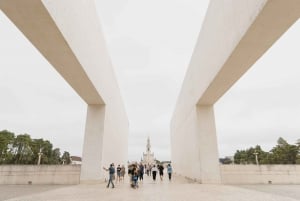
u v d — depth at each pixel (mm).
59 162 54688
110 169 11344
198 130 14203
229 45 8328
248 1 6625
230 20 8195
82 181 13023
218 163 13625
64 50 8125
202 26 12742
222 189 10016
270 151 49469
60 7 6926
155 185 12312
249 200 6746
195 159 14953
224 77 10305
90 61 10656
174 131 29656
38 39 7453
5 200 6898
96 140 13844
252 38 7184
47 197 7520
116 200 6730
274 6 5672
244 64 9039
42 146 47125
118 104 21938
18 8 5926
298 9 5789
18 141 43094
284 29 6707
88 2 10195
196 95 14430
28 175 13227
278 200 6770
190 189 10023
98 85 12461
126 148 33156
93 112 14484
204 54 12227
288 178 13906
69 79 10727
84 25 9570
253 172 14039
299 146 40000
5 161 39500
